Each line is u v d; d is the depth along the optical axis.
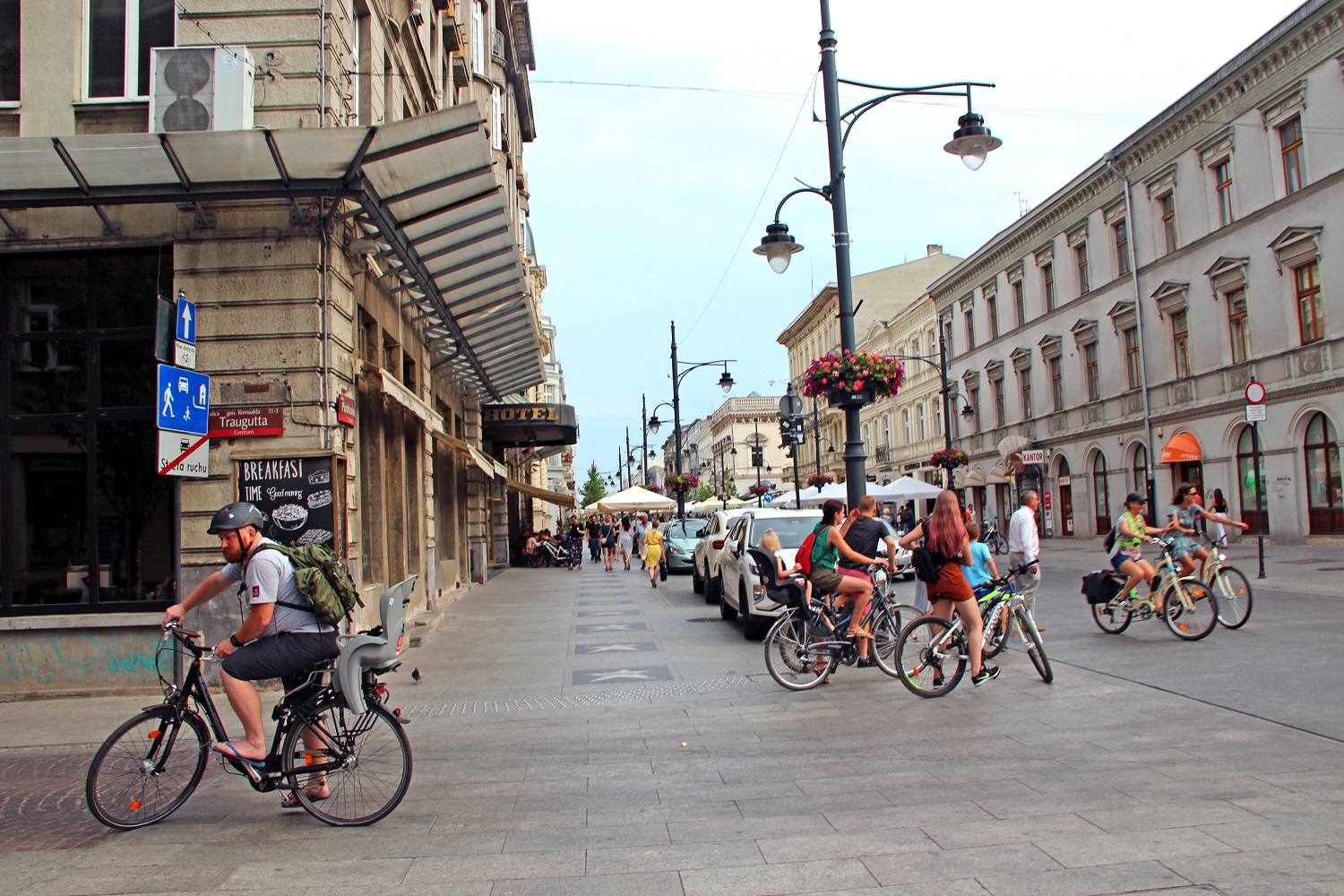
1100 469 36.47
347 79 11.48
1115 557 11.16
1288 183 26.06
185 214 10.19
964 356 48.31
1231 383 28.25
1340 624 11.09
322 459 9.92
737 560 14.00
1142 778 5.56
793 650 9.10
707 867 4.40
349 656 5.32
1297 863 4.15
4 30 10.61
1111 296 34.75
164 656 9.73
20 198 9.62
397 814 5.44
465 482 26.03
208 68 9.99
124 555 10.07
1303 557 21.23
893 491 27.38
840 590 9.02
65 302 10.30
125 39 10.60
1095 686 8.29
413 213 10.82
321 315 10.15
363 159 9.30
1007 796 5.33
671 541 29.67
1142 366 32.59
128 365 10.27
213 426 9.96
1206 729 6.63
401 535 15.32
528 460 45.00
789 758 6.41
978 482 47.00
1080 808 5.04
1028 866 4.24
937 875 4.18
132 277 10.34
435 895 4.18
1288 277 25.92
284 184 9.69
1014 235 42.00
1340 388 23.91
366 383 11.99
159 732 5.47
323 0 10.52
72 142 8.87
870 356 12.83
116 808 5.33
